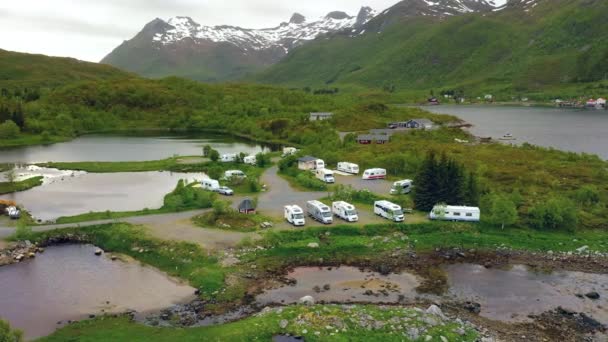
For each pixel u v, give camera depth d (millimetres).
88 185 102312
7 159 137250
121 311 44781
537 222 68250
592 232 67438
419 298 48219
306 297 45750
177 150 157375
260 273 53312
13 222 69562
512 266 56969
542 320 43906
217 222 66625
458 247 62031
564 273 55031
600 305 47156
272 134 187750
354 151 129375
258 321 40031
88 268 54750
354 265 56469
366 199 79062
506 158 116438
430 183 73062
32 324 42188
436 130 176500
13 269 54000
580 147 150750
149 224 66625
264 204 77250
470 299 48188
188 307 45562
